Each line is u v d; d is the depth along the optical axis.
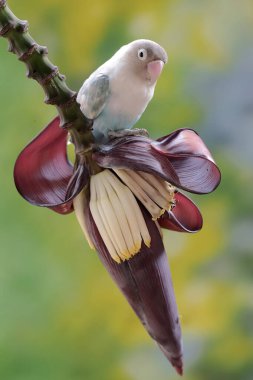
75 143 4.21
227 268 7.91
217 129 8.35
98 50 8.19
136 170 4.20
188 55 8.39
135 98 4.28
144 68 4.28
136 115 4.29
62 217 7.02
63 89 4.20
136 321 7.25
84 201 4.23
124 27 8.23
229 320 7.84
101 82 4.27
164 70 8.09
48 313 6.93
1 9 4.17
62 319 6.96
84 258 7.08
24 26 4.17
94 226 4.22
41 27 8.16
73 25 8.14
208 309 7.79
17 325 6.85
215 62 8.45
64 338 7.00
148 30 8.30
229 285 7.85
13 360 6.81
